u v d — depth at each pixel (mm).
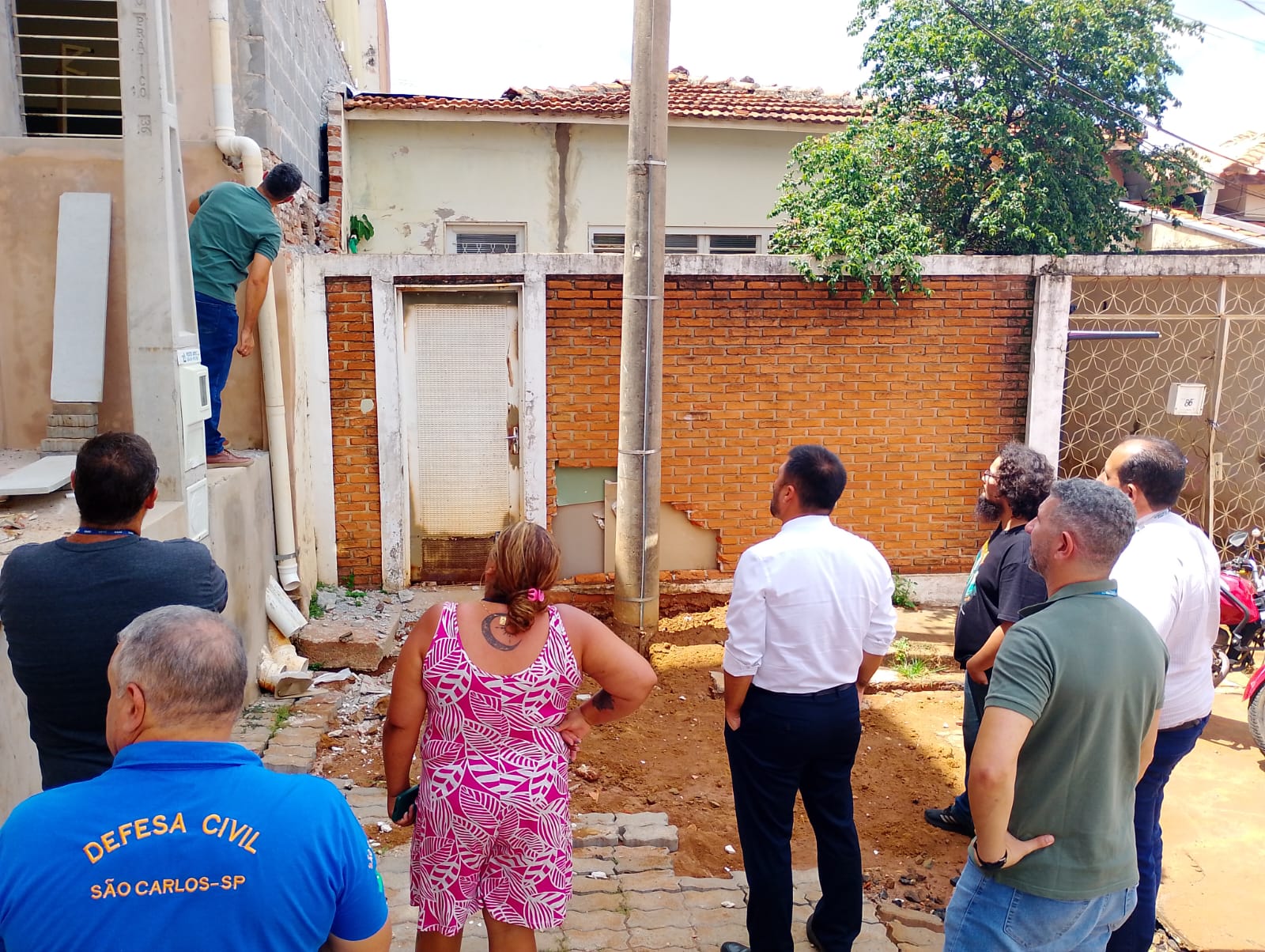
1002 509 3549
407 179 10102
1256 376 7449
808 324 6863
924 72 8344
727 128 10336
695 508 6992
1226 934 3492
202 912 1396
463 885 2434
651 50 5668
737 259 6738
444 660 2396
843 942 3100
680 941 3289
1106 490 2203
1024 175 7938
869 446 7035
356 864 1541
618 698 2588
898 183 8188
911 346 6953
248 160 5488
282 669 5445
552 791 2445
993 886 2236
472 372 6820
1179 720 2852
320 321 6617
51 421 4824
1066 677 2074
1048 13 8055
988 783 2025
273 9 6207
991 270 6863
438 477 6922
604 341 6773
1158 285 7258
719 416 6906
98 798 1418
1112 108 8062
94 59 5477
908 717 5383
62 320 4781
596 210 10367
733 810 4293
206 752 1485
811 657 2861
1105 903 2188
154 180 4020
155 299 4059
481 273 6645
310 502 6730
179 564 2443
